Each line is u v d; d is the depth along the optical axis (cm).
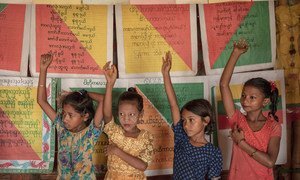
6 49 315
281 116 334
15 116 319
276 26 336
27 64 318
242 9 332
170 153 330
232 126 279
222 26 331
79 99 271
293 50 334
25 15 317
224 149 332
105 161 324
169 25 327
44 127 321
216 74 331
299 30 333
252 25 333
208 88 330
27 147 320
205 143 271
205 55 330
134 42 325
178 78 328
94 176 278
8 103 318
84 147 276
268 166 263
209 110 268
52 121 291
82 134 277
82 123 280
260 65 334
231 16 331
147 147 271
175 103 281
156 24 326
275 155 267
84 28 321
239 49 270
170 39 327
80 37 321
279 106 334
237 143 268
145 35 326
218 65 331
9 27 315
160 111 328
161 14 327
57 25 319
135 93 275
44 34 318
